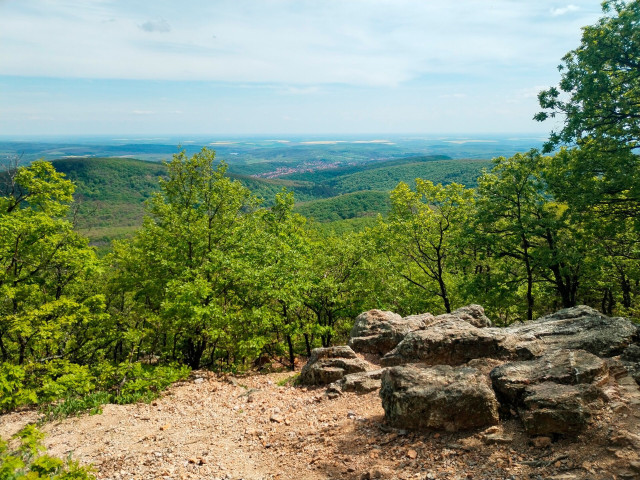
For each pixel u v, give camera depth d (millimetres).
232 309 19406
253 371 18078
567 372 8500
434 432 8367
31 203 19375
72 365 15391
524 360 10438
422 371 9453
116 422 11328
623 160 17219
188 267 19656
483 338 11500
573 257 20375
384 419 9531
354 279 23484
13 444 9836
